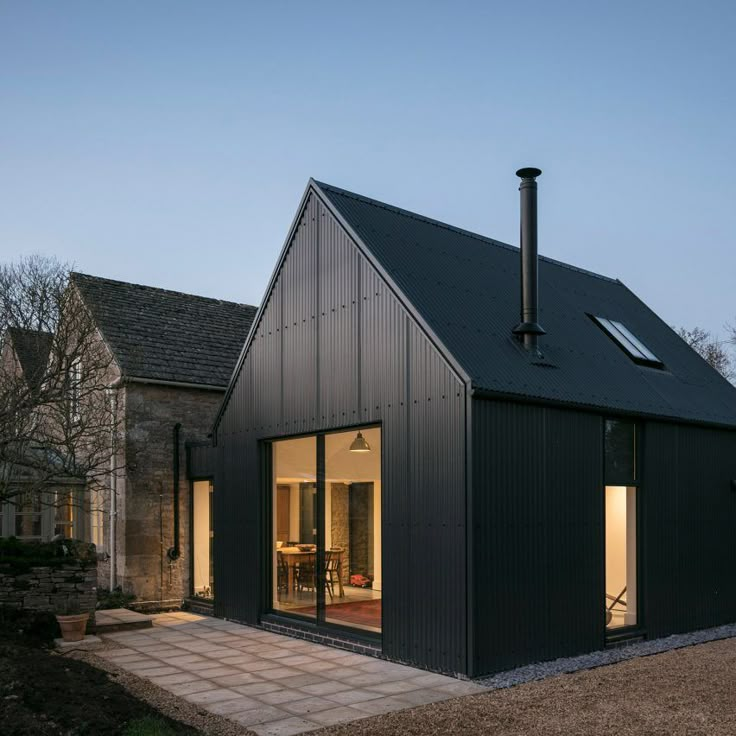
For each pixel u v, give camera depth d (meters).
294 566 11.75
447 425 8.97
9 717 6.29
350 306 10.64
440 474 9.01
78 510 15.86
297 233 11.88
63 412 12.88
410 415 9.50
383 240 10.91
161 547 14.76
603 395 10.53
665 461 11.67
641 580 11.16
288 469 12.01
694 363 14.54
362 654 10.01
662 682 8.27
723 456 12.98
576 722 6.84
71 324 13.61
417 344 9.48
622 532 10.90
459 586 8.64
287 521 11.97
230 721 7.13
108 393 14.37
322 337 11.14
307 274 11.58
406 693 7.98
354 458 10.57
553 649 9.36
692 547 12.05
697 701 7.50
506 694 7.82
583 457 10.07
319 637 10.88
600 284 15.62
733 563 12.88
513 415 9.20
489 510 8.77
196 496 15.03
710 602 12.28
